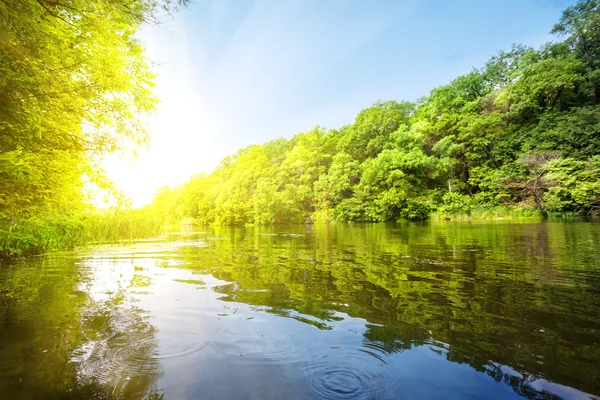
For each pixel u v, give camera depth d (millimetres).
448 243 6512
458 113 28484
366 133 32281
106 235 9102
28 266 4328
